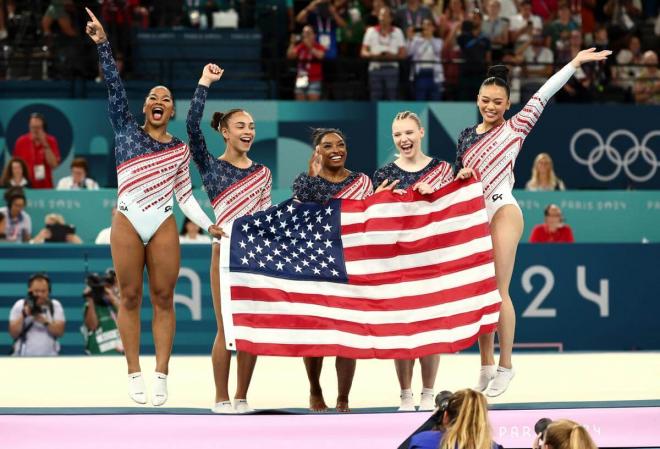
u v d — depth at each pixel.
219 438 11.13
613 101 24.47
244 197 12.02
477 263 11.73
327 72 24.48
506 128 12.02
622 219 21.95
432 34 24.39
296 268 11.84
